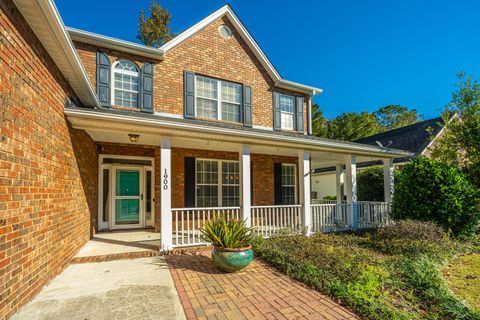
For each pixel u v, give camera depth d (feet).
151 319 9.62
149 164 29.58
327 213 27.81
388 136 59.82
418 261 16.20
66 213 15.74
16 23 9.99
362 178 42.70
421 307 11.00
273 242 20.22
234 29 32.40
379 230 23.32
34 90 11.47
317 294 11.96
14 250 9.65
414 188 25.18
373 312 9.85
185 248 19.93
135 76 26.45
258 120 32.58
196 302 11.05
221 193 30.55
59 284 12.92
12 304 9.50
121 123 17.67
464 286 13.91
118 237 24.02
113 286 12.73
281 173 34.22
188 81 28.45
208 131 20.30
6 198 9.14
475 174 28.07
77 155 18.38
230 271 14.94
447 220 23.36
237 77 31.76
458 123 29.78
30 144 11.02
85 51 24.57
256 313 10.10
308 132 36.35
